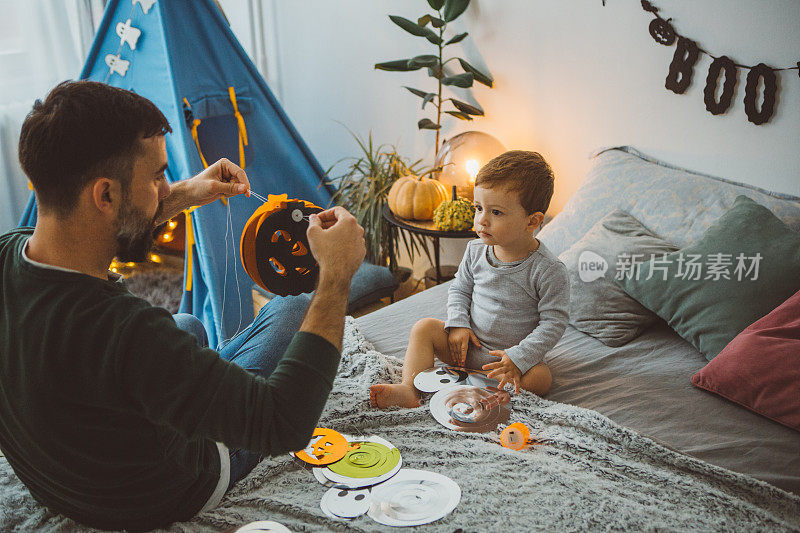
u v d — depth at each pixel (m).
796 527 1.08
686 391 1.47
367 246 2.72
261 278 1.13
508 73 2.49
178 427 0.82
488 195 1.48
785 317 1.48
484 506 1.08
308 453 1.22
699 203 1.87
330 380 0.89
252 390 0.83
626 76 2.17
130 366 0.81
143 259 0.94
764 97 1.89
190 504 1.04
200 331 1.51
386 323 1.81
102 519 0.97
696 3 1.96
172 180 2.37
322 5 3.12
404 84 2.90
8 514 1.01
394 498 1.11
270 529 1.02
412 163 3.02
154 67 2.26
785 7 1.80
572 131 2.38
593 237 1.87
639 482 1.17
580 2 2.20
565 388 1.51
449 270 2.86
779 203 1.79
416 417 1.37
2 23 2.91
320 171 2.85
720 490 1.17
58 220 0.84
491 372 1.45
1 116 2.97
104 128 0.80
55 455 0.88
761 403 1.37
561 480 1.15
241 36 3.58
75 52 3.18
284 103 3.60
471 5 2.50
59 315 0.82
